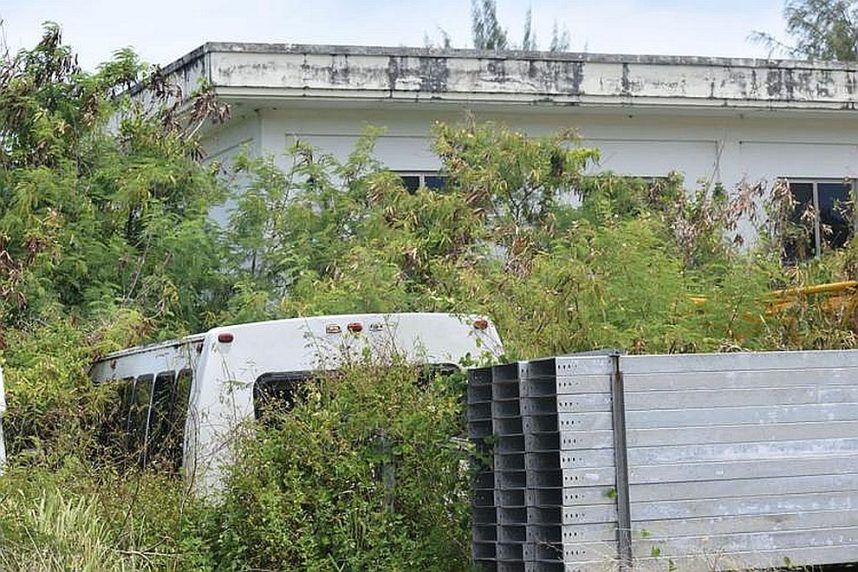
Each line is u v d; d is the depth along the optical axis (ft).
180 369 32.81
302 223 48.34
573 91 59.11
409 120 58.34
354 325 31.83
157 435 33.32
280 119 56.70
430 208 47.37
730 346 35.29
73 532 26.63
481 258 45.19
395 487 27.84
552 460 23.88
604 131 61.62
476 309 35.55
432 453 27.71
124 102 51.29
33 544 25.95
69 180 47.55
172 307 46.52
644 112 61.36
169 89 52.21
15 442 33.65
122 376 37.29
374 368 28.66
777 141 64.23
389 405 27.94
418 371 29.09
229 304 46.50
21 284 43.65
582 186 52.85
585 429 23.75
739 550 24.31
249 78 54.65
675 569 23.80
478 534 25.95
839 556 24.97
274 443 27.91
